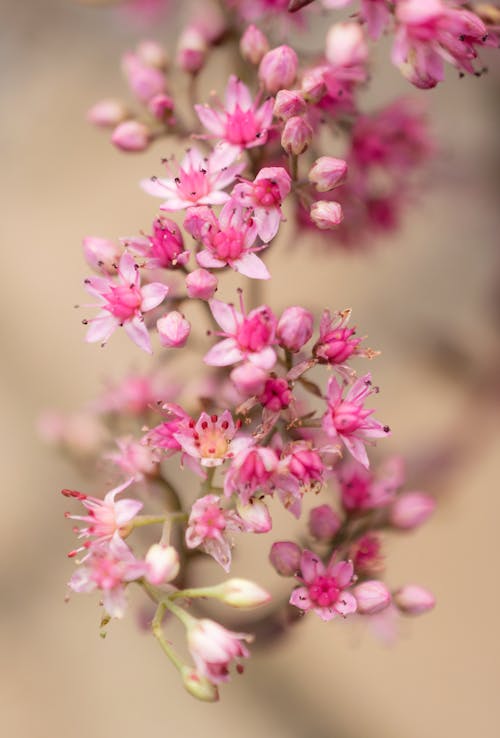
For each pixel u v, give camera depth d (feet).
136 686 1.23
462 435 1.20
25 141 1.39
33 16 1.38
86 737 1.22
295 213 1.04
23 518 1.27
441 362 1.24
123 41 1.37
